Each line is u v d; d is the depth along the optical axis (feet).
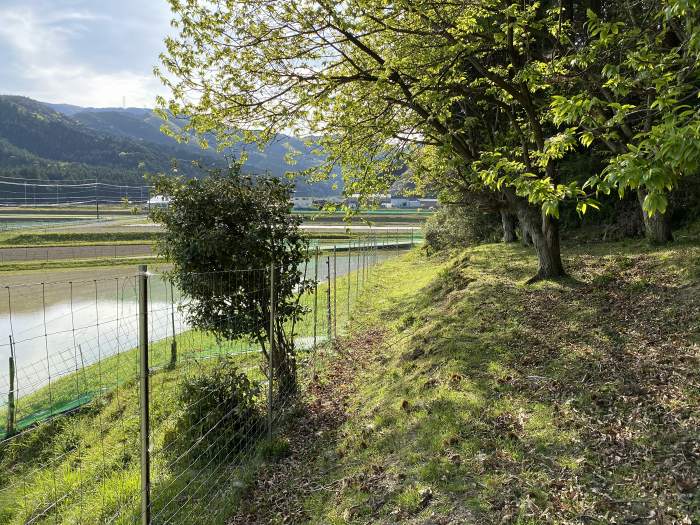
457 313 36.11
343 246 156.56
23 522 19.98
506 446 17.37
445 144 36.99
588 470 15.11
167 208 28.78
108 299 71.51
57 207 432.66
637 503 13.30
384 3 33.86
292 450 23.00
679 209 52.54
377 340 41.06
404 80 38.32
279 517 17.47
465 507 14.58
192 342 42.01
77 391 31.14
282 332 30.83
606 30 19.58
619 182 12.05
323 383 31.73
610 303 30.04
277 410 27.48
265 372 30.35
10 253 150.61
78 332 51.37
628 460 15.16
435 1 33.88
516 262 53.16
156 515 17.94
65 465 24.62
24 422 28.68
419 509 15.20
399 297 58.23
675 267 33.73
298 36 35.65
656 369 20.33
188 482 20.77
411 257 110.83
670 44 29.19
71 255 148.77
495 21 33.19
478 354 26.55
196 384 24.07
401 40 36.60
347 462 20.26
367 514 15.88
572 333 26.73
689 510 12.58
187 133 36.78
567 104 16.21
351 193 40.55
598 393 19.48
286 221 30.58
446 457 17.49
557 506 13.74
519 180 17.80
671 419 16.65
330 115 39.70
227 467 22.09
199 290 27.63
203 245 26.96
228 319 28.09
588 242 58.13
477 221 92.58
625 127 31.76
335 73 39.47
